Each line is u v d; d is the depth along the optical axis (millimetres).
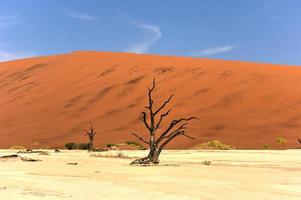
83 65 87000
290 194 14070
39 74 88312
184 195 13531
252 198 13164
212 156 34344
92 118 64812
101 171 21281
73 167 23516
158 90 70062
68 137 58719
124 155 36250
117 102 68688
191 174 20203
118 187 15094
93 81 78750
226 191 14562
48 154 37812
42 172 20438
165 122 58906
